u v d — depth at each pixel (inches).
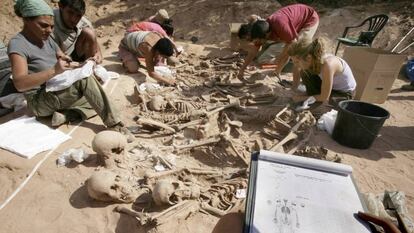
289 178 60.2
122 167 115.5
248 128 155.1
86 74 129.7
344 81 161.5
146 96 175.9
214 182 116.0
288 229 51.0
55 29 163.0
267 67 238.4
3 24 396.2
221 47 305.4
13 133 130.0
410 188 115.8
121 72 217.3
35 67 131.6
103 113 135.7
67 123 143.3
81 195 104.7
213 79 207.6
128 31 215.6
